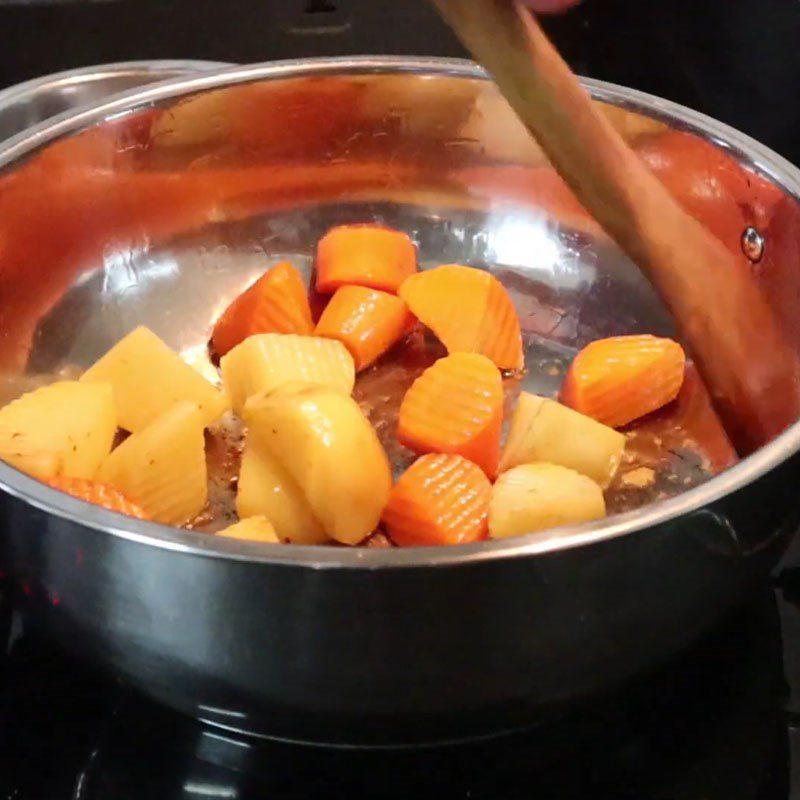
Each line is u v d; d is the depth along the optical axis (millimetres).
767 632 524
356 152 651
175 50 766
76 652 489
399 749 495
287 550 450
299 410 532
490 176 649
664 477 574
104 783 488
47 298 613
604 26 733
